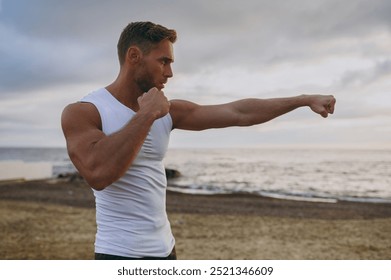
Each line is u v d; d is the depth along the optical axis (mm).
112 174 1766
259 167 64062
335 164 73812
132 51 2061
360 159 93688
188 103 2438
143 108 1832
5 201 16266
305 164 72875
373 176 48344
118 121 2037
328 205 18531
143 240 2121
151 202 2148
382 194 27719
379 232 10742
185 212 14469
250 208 16328
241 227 11266
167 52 2084
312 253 8453
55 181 28766
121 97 2107
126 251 2100
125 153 1757
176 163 74750
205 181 39188
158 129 2186
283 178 44312
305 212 15422
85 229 10289
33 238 9156
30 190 21844
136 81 2090
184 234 10172
